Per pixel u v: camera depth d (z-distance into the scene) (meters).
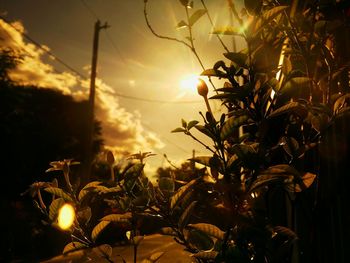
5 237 5.51
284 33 0.68
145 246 3.83
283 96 0.59
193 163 0.67
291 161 0.57
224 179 0.51
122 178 0.60
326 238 0.63
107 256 0.59
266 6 0.73
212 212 0.57
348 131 0.58
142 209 0.58
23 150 8.84
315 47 0.63
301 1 0.69
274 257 0.52
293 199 0.60
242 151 0.50
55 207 0.60
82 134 12.09
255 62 0.59
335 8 0.68
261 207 0.57
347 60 0.66
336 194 0.59
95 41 6.89
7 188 8.64
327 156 0.61
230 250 0.50
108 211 0.62
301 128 0.63
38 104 11.53
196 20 0.63
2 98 7.71
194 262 0.60
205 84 0.56
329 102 0.60
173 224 0.57
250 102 0.58
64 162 0.64
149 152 0.64
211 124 0.53
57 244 5.78
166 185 0.60
